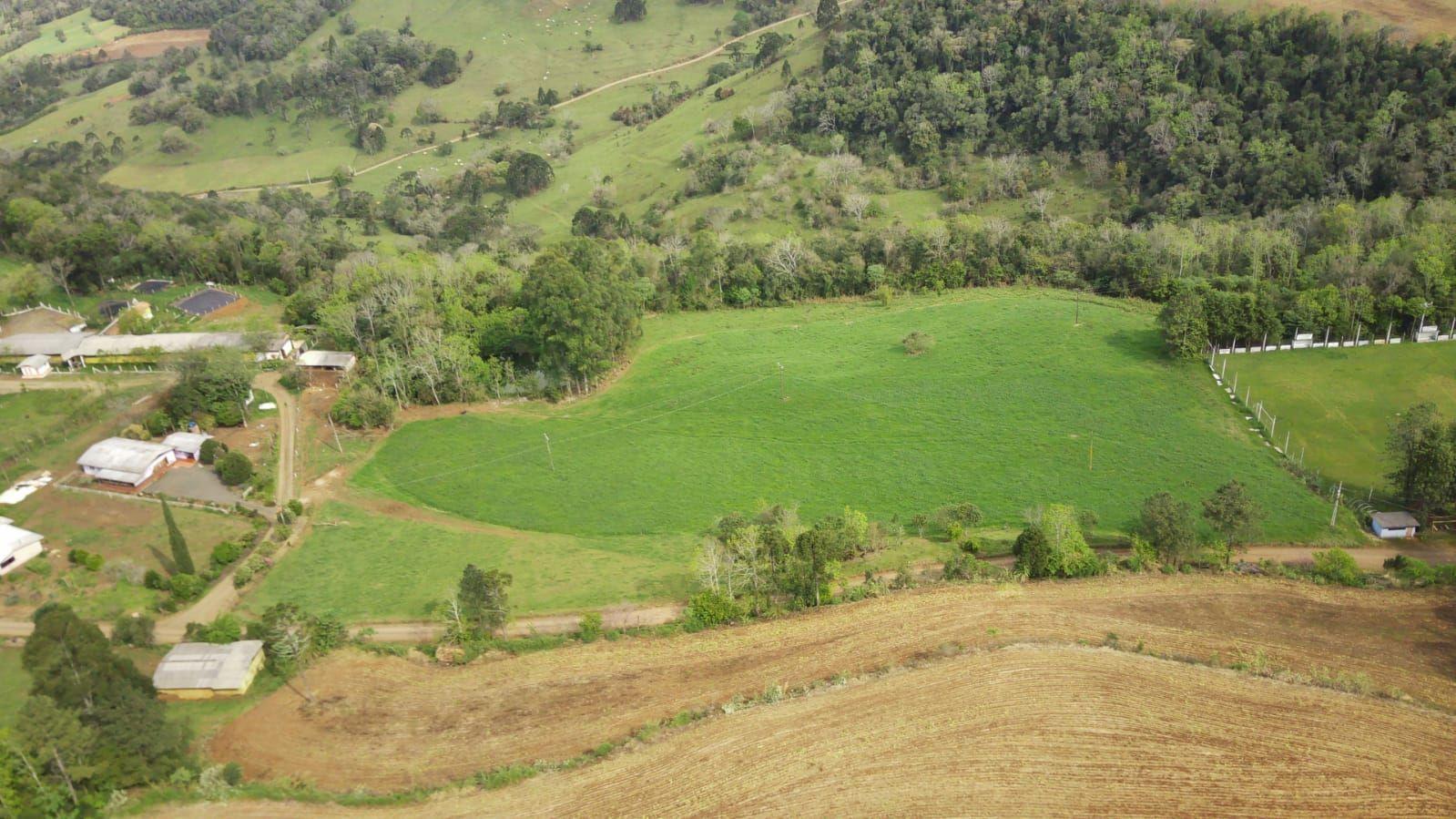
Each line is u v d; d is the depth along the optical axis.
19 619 88.56
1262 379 127.69
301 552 102.12
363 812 67.25
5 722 73.88
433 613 90.94
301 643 82.38
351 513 109.88
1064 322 147.50
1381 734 69.62
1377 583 88.69
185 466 115.56
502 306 149.50
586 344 133.12
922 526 101.69
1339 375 127.38
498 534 105.94
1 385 133.25
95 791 68.06
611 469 117.88
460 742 73.75
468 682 80.69
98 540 100.56
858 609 87.06
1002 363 137.00
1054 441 117.56
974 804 64.88
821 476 114.00
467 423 130.12
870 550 98.38
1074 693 74.56
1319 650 79.44
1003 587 89.50
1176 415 120.94
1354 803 63.94
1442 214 149.50
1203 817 63.22
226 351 129.75
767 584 89.94
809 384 135.38
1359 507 101.88
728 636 84.75
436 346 134.75
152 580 93.88
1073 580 90.44
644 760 70.62
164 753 70.56
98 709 69.19
